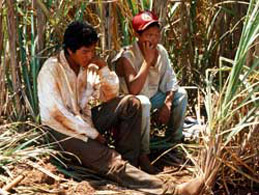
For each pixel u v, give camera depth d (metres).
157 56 4.84
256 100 4.32
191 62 5.81
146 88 4.82
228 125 4.28
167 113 4.80
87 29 4.27
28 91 4.86
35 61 4.80
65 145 4.43
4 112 4.92
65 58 4.41
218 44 5.75
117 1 5.00
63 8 4.88
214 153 4.20
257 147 4.41
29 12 4.93
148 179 4.25
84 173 4.45
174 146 4.70
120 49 5.03
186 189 4.18
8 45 4.84
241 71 4.43
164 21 5.15
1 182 4.24
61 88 4.38
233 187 4.46
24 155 4.41
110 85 4.47
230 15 5.68
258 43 4.43
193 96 5.74
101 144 4.39
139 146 4.52
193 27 5.77
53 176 4.31
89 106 4.69
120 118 4.49
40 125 4.54
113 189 4.26
